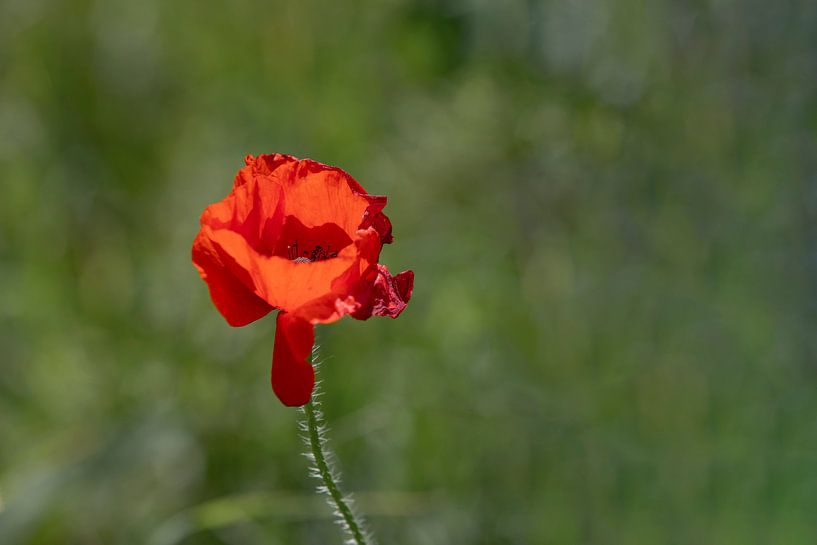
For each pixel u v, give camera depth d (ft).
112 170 37.06
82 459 27.27
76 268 34.68
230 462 28.71
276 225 16.51
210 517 25.38
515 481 28.53
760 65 31.07
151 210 35.78
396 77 34.88
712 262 30.45
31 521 25.91
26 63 38.73
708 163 31.27
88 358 31.63
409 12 35.14
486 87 34.71
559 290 31.81
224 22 36.32
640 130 32.32
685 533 27.71
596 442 28.86
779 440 28.12
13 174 36.14
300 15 35.12
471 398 29.01
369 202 16.35
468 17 34.91
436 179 33.45
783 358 29.43
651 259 31.42
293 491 28.04
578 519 28.07
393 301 15.79
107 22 39.65
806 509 27.48
